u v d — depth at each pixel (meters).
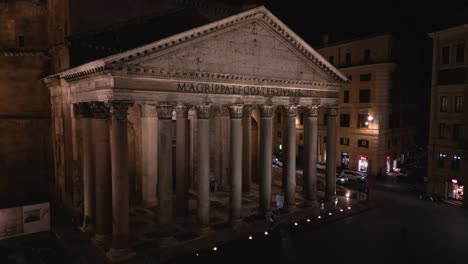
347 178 39.47
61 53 25.52
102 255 19.34
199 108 21.25
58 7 26.55
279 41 24.25
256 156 37.56
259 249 21.23
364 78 43.22
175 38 19.12
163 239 20.34
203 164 21.67
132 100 18.44
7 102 28.19
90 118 21.88
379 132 41.81
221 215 25.66
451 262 19.97
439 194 33.28
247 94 23.11
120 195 18.58
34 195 29.33
